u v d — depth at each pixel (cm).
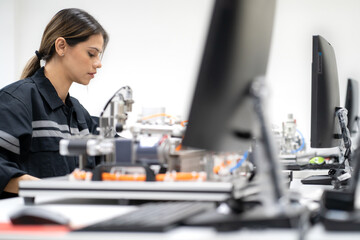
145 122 148
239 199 85
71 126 224
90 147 120
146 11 421
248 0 83
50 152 201
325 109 190
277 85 398
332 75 201
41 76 208
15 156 177
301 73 396
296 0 397
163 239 68
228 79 83
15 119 179
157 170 120
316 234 70
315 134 186
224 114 86
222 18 81
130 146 116
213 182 101
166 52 419
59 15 209
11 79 430
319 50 186
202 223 75
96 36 209
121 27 424
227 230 72
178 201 106
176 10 417
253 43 87
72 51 207
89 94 423
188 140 88
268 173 73
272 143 74
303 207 82
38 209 84
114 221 77
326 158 265
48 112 206
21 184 110
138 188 102
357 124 273
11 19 428
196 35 414
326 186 192
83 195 105
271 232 71
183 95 416
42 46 213
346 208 83
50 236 73
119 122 146
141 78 421
